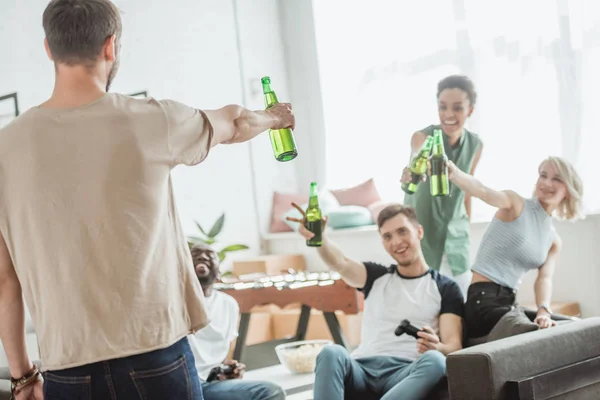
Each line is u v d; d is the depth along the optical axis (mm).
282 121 1824
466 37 5785
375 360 3127
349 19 6992
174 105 1580
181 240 1600
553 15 5145
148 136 1521
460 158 4520
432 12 6184
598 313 4789
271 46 7484
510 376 2436
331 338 5910
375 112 6824
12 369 1660
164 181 1548
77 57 1541
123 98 1553
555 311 4715
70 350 1469
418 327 3209
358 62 6953
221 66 7082
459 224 4535
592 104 4941
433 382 2812
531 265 3475
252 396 2873
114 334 1465
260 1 7438
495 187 5555
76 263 1471
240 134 1706
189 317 1584
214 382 3006
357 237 6504
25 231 1503
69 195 1478
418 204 4574
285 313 6270
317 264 6840
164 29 6703
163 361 1501
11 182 1509
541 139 5281
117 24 1595
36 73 5797
